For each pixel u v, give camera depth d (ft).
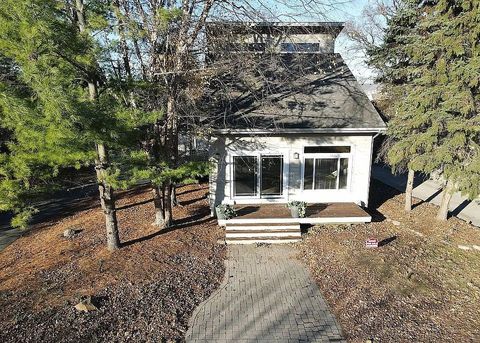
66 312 23.85
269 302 26.23
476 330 23.00
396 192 61.57
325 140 43.50
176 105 34.37
